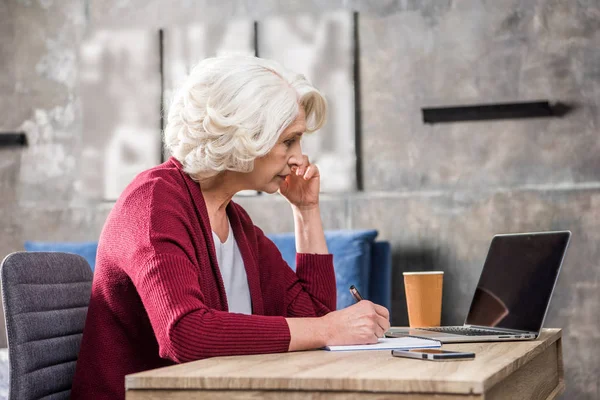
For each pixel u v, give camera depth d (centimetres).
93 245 347
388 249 330
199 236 144
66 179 381
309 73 360
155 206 135
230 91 144
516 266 179
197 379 94
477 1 348
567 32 338
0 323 370
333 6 362
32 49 389
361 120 358
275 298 172
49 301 149
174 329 118
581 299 330
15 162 387
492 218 342
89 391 137
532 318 162
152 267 125
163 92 374
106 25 382
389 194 353
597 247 330
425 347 131
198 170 147
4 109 390
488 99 345
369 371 96
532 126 339
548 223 336
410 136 352
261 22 367
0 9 393
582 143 334
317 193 175
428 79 352
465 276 344
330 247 321
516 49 343
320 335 126
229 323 120
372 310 132
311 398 91
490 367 99
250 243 172
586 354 328
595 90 334
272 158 153
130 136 375
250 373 96
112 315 138
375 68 357
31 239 383
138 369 139
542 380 150
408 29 355
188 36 373
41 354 143
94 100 379
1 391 266
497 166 343
